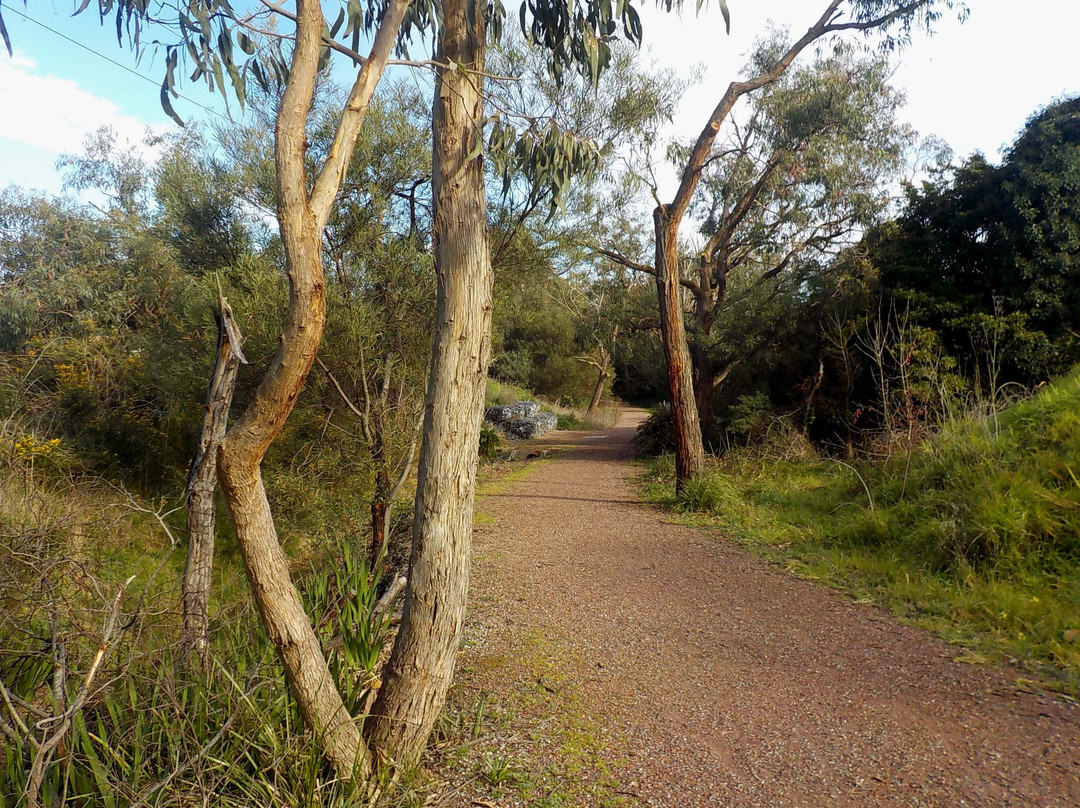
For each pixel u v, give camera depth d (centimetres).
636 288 1866
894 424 1028
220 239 870
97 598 332
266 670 335
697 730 368
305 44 250
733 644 495
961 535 620
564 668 456
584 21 396
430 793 310
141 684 310
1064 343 1157
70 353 1134
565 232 1064
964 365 1234
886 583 606
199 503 362
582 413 3462
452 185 318
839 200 1513
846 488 948
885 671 434
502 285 941
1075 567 553
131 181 2166
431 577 312
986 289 1252
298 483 728
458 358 314
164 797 267
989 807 287
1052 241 1179
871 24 1001
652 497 1159
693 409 1098
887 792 303
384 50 276
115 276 1559
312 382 759
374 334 755
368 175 782
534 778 325
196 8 314
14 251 1681
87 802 265
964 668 430
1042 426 714
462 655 480
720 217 1722
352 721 293
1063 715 363
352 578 488
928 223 1349
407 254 788
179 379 866
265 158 780
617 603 595
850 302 1386
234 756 294
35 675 309
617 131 1112
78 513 541
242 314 712
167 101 335
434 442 314
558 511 1052
